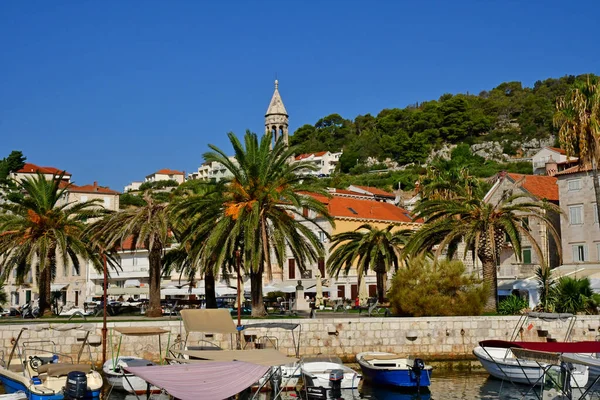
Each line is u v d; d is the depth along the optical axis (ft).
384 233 209.67
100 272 196.85
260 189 160.56
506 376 119.24
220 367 81.97
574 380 102.06
